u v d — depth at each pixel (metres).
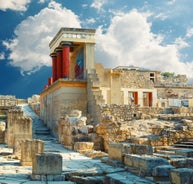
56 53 35.00
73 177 11.66
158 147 18.81
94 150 19.92
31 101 49.16
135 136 21.08
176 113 27.64
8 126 22.38
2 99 46.09
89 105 28.64
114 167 13.40
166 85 50.34
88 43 31.30
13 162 15.77
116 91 34.72
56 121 29.44
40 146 14.78
